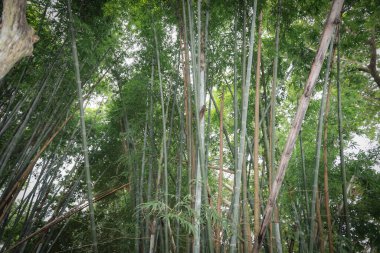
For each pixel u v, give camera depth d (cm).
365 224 468
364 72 703
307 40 454
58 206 496
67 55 411
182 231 418
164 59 464
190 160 332
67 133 556
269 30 433
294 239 421
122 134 477
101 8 435
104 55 445
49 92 433
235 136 304
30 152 361
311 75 245
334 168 498
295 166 498
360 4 425
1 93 422
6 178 421
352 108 555
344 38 445
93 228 279
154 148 434
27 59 394
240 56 397
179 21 400
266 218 234
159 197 381
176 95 427
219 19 394
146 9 415
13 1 199
